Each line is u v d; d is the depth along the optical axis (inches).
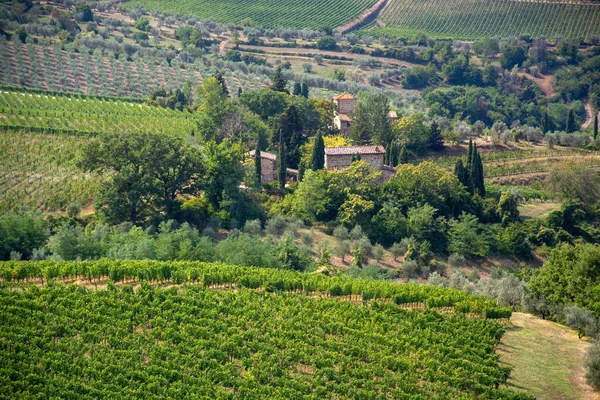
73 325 4109.3
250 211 7003.0
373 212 7155.5
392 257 6697.8
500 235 7180.1
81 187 7185.0
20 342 3882.9
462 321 4537.4
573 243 7234.3
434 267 6555.1
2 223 5876.0
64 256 5649.6
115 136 6875.0
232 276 4977.9
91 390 3580.2
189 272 4963.1
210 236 6446.9
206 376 3772.1
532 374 4045.3
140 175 6599.4
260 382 3789.4
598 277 4842.5
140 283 4921.3
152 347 3959.2
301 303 4680.1
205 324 4256.9
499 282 5349.4
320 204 7111.2
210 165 6973.4
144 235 5930.1
